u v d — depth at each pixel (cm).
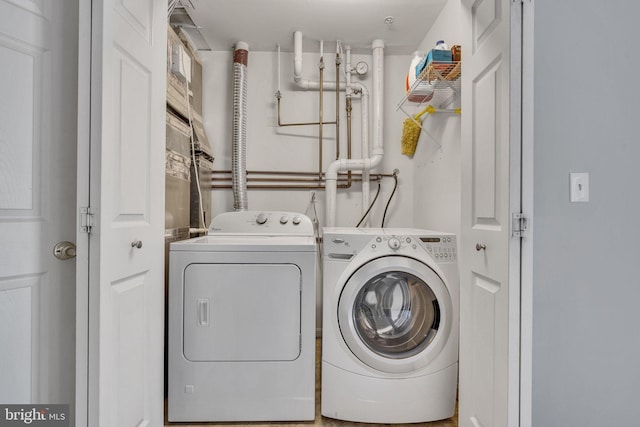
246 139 284
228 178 287
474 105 144
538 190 118
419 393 168
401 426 169
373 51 276
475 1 142
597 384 119
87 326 106
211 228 229
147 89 138
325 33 265
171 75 203
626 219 119
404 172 289
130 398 126
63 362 112
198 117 269
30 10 105
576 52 119
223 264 165
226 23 251
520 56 117
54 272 111
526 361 116
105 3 107
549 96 118
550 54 118
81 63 105
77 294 105
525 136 116
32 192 106
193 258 164
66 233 112
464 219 153
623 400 119
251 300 165
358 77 291
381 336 172
